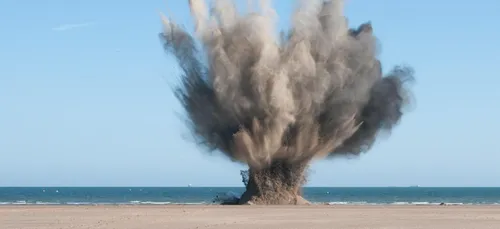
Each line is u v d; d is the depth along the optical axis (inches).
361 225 1594.5
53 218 1833.2
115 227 1508.4
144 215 1994.3
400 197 7687.0
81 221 1711.4
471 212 2240.4
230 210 2309.3
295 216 1959.9
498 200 6491.1
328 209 2404.0
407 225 1600.6
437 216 1988.2
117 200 6176.2
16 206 2733.8
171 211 2234.3
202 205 2881.4
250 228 1494.8
